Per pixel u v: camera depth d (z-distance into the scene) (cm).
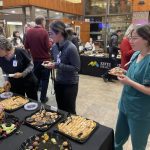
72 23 689
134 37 133
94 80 501
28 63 214
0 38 176
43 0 563
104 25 768
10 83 216
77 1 538
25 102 173
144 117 140
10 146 116
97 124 137
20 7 547
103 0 748
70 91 210
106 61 509
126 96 148
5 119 144
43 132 128
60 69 201
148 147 210
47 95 371
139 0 622
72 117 146
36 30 298
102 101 352
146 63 131
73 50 191
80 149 112
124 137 171
